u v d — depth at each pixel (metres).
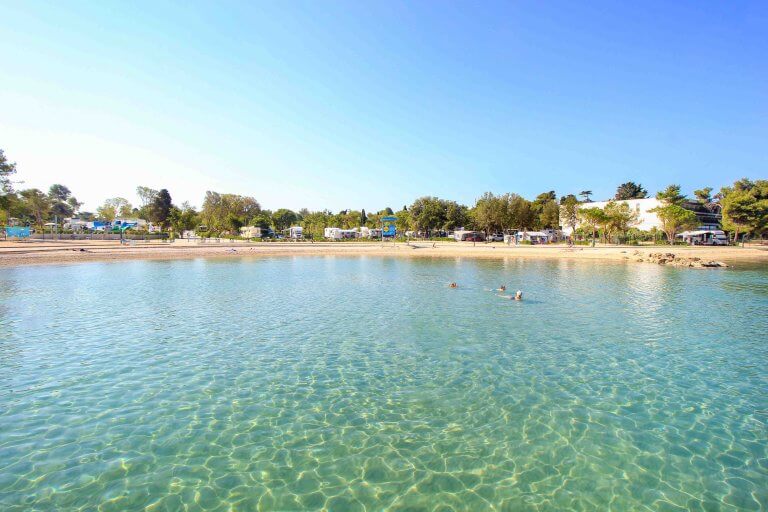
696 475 7.87
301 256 61.88
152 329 18.03
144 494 7.10
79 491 7.14
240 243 86.62
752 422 9.96
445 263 52.50
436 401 10.98
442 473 7.84
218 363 13.73
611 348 15.73
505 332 17.95
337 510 6.74
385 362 13.99
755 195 89.62
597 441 9.05
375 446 8.76
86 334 17.11
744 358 14.59
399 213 141.00
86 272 38.38
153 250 61.78
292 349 15.34
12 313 20.97
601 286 31.89
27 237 86.62
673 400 11.14
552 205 120.19
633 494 7.28
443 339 16.81
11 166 67.00
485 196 114.38
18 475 7.55
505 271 42.81
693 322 19.95
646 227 106.31
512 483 7.54
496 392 11.57
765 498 7.20
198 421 9.75
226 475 7.69
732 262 54.78
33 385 11.73
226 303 24.16
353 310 22.45
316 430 9.41
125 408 10.36
